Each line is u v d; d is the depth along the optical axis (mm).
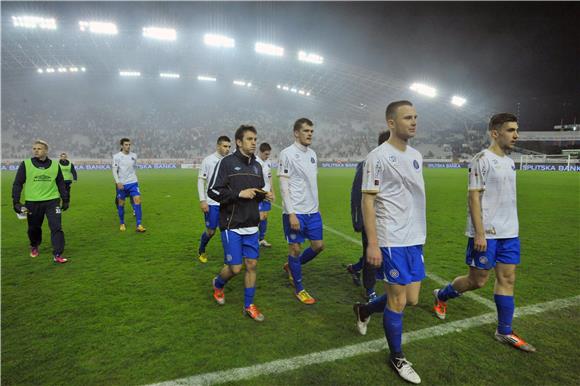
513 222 2900
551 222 8062
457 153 44750
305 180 3789
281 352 2723
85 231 7281
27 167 4930
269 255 5586
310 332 3045
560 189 15023
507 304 2846
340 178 22922
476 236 2855
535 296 3799
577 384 2371
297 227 3625
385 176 2467
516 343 2779
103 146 40344
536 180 20062
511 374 2473
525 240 6383
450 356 2688
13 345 2820
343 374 2461
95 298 3771
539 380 2410
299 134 3801
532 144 46719
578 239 6473
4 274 4555
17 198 4895
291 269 3791
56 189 5121
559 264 4949
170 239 6586
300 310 3502
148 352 2717
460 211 9797
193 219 8648
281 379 2402
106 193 14039
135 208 7273
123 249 5855
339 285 4234
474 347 2812
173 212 9688
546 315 3357
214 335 2980
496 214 2881
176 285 4188
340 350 2758
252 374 2451
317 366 2549
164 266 4941
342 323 3223
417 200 2545
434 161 40219
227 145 5020
